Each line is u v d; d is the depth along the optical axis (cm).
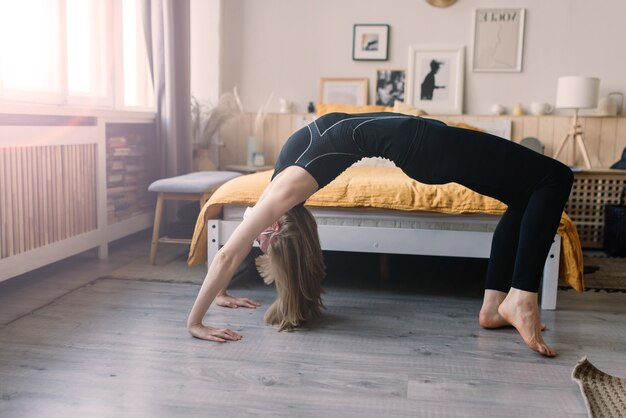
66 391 171
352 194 268
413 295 280
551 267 257
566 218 258
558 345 216
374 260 353
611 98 451
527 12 464
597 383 182
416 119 210
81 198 325
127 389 173
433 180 213
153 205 420
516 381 184
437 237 267
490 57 471
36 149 284
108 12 357
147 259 345
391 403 168
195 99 462
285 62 497
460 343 216
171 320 235
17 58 284
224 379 181
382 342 215
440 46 475
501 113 466
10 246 266
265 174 302
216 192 284
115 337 215
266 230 226
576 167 420
